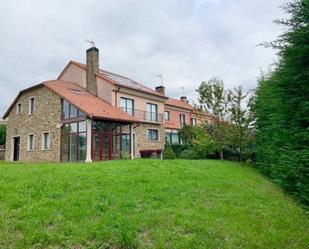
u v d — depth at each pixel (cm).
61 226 471
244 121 1759
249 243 477
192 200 671
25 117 2500
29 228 455
